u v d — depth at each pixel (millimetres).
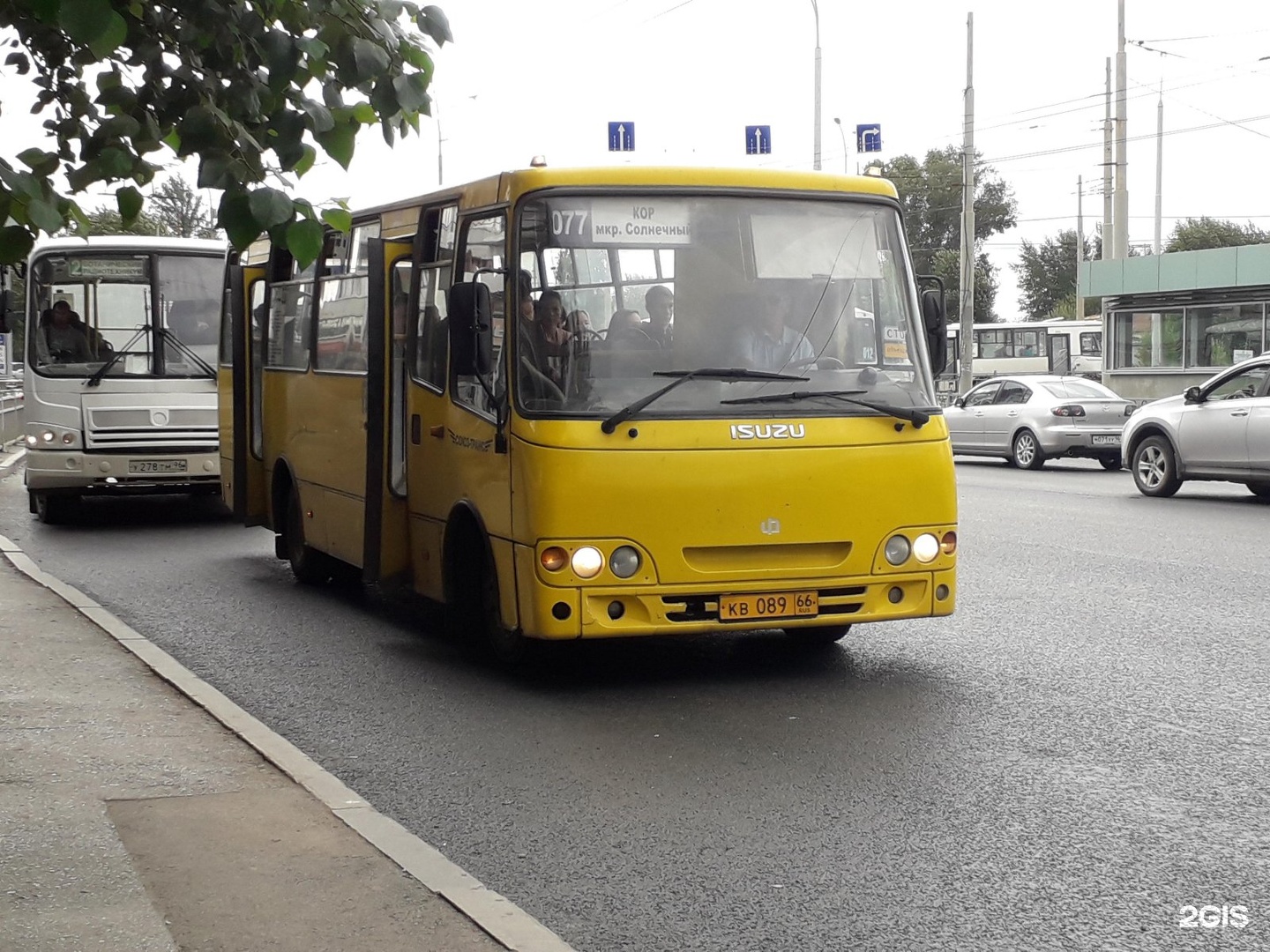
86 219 5125
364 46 4824
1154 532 16547
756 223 8695
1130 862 5508
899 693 8430
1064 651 9570
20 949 4496
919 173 103562
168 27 4832
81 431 17750
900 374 8781
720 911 5059
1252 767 6781
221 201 4727
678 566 8180
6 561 13977
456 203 9453
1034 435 28625
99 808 6059
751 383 8445
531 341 8312
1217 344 41125
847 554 8477
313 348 12023
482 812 6289
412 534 10219
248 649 10141
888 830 5926
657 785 6645
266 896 4992
